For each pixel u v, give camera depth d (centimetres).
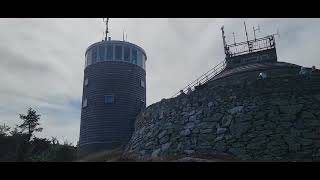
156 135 2725
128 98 3612
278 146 2062
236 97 2430
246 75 2873
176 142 2498
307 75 2352
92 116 3547
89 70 3781
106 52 3738
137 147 2842
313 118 2117
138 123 3200
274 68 2844
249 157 2094
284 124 2144
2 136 2948
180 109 2709
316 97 2217
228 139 2247
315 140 2019
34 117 3344
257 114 2252
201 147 2327
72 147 3048
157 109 2944
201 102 2603
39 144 3064
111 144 3378
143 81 3900
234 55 3488
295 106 2200
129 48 3812
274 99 2281
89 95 3672
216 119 2409
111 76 3628
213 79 3139
